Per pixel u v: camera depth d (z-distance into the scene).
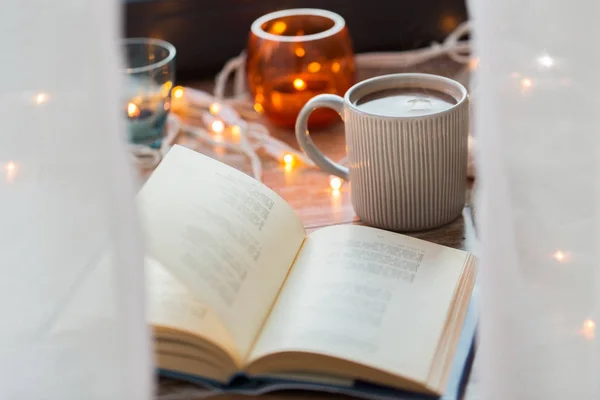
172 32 1.15
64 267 0.73
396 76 0.93
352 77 1.07
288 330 0.79
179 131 1.08
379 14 1.18
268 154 1.04
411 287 0.83
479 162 0.73
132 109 1.00
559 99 0.72
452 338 0.80
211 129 1.08
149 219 0.80
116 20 0.69
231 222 0.83
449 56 1.15
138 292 0.72
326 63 1.04
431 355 0.78
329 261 0.85
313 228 0.93
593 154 0.73
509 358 0.74
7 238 0.73
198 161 0.87
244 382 0.79
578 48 0.71
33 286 0.73
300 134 0.94
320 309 0.80
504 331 0.74
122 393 0.73
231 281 0.80
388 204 0.90
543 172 0.73
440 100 0.91
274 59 1.04
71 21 0.70
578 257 0.74
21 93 0.71
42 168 0.72
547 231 0.74
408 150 0.88
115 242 0.71
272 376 0.78
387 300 0.81
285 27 1.09
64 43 0.70
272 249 0.84
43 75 0.70
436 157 0.88
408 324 0.79
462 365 0.79
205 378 0.78
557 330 0.74
